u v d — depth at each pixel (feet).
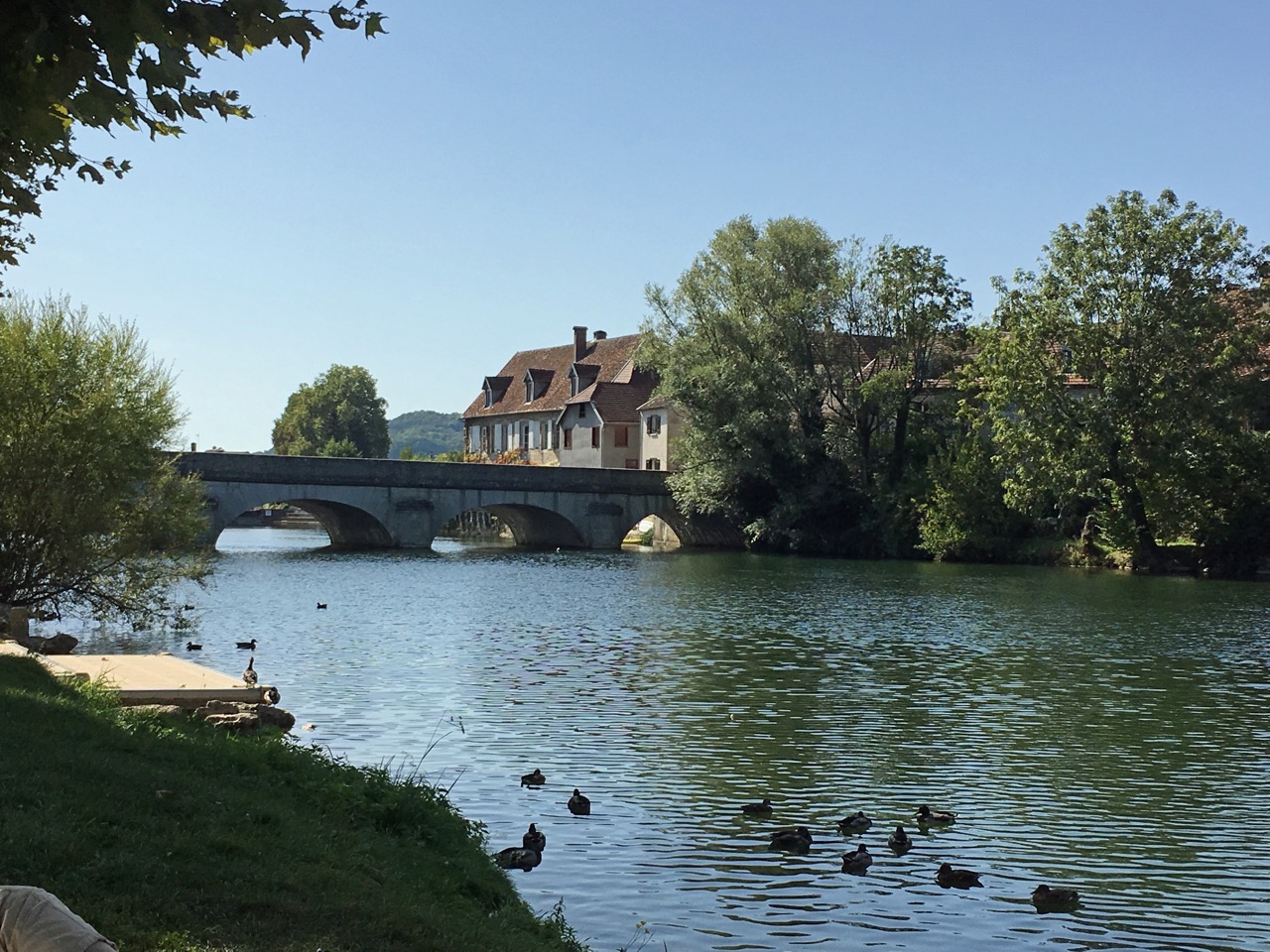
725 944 42.16
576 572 200.34
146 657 64.13
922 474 240.53
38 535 94.73
